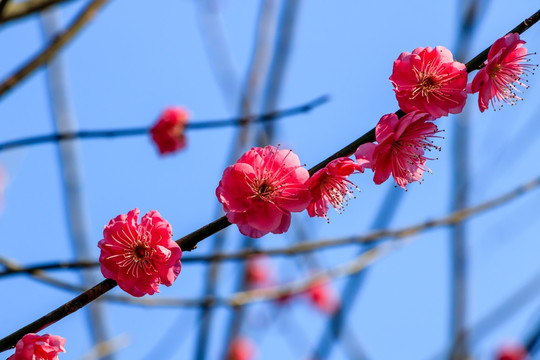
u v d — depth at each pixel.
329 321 5.45
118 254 2.79
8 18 4.45
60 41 4.50
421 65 2.92
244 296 4.75
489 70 2.95
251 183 2.80
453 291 5.44
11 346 2.67
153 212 2.85
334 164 2.74
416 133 2.93
